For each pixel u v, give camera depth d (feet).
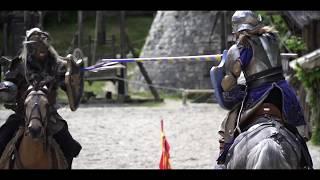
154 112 211.20
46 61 53.83
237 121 52.26
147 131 163.84
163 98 272.51
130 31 419.54
